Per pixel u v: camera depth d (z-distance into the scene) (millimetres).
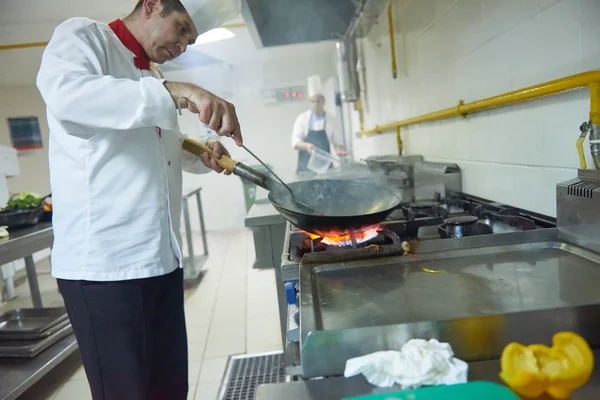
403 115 2391
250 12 1872
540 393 499
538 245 883
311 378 587
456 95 1622
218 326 2484
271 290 3012
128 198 1072
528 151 1179
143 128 1093
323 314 651
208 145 1308
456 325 585
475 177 1519
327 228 983
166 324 1234
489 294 674
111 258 1065
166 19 1072
